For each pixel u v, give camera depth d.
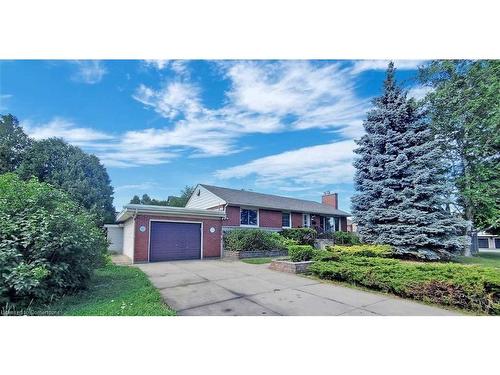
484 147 16.33
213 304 5.27
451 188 13.06
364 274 6.77
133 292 5.90
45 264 4.94
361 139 14.52
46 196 5.97
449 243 12.02
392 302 5.62
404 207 12.80
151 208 12.51
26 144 26.70
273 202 21.28
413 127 13.48
